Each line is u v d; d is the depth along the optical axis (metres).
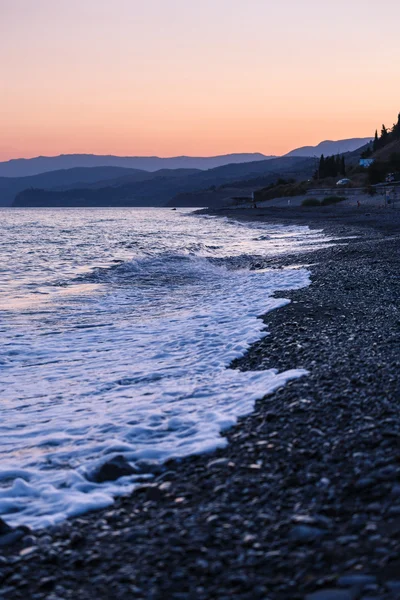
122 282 25.56
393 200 96.50
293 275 24.36
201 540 4.62
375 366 8.98
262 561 4.20
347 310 14.95
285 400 8.07
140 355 12.48
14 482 6.30
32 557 4.75
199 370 10.84
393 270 22.56
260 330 13.59
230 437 7.10
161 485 5.91
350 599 3.49
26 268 31.69
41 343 14.00
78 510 5.63
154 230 82.94
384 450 5.77
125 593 4.10
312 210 108.25
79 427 8.25
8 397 10.01
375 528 4.29
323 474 5.50
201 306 18.48
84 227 96.38
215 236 63.97
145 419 8.26
